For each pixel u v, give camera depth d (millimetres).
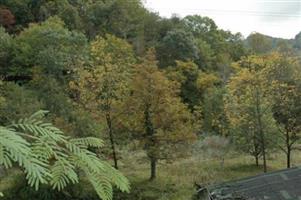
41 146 1541
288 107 28953
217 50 75312
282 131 30156
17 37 52719
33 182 1307
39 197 22859
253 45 79562
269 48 79188
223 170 30797
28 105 27141
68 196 22875
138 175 29109
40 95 31953
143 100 27766
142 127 27984
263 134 29594
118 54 32250
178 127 27719
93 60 32406
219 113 39812
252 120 29453
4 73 49312
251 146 31625
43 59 44219
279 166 32250
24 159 1324
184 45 60812
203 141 37250
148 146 27828
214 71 62531
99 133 25812
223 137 37438
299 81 28531
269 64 28578
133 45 63375
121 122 27891
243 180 20109
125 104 27906
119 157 30734
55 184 1531
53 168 1557
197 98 53906
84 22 70875
